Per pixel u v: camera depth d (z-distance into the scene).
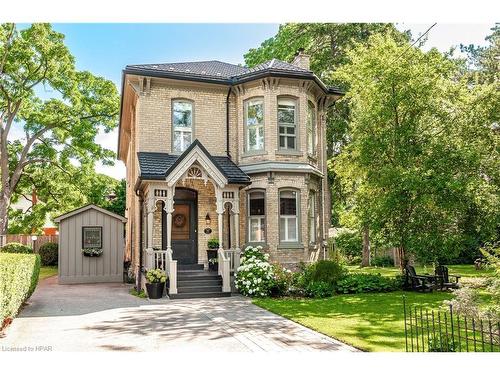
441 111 17.16
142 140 17.77
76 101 30.66
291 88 18.88
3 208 29.03
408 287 16.64
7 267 9.49
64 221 21.47
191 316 11.50
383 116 17.31
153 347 8.34
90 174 34.00
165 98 18.25
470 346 8.10
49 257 30.62
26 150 30.92
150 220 16.08
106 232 22.03
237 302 14.05
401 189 16.00
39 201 40.38
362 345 8.20
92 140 32.09
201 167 16.28
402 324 10.10
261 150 18.47
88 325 10.38
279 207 18.23
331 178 32.12
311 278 15.87
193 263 17.89
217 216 18.36
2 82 28.77
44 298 15.34
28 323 10.65
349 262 32.53
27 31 28.20
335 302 13.65
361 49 18.91
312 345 8.38
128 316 11.55
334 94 21.58
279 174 18.27
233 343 8.59
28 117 31.20
